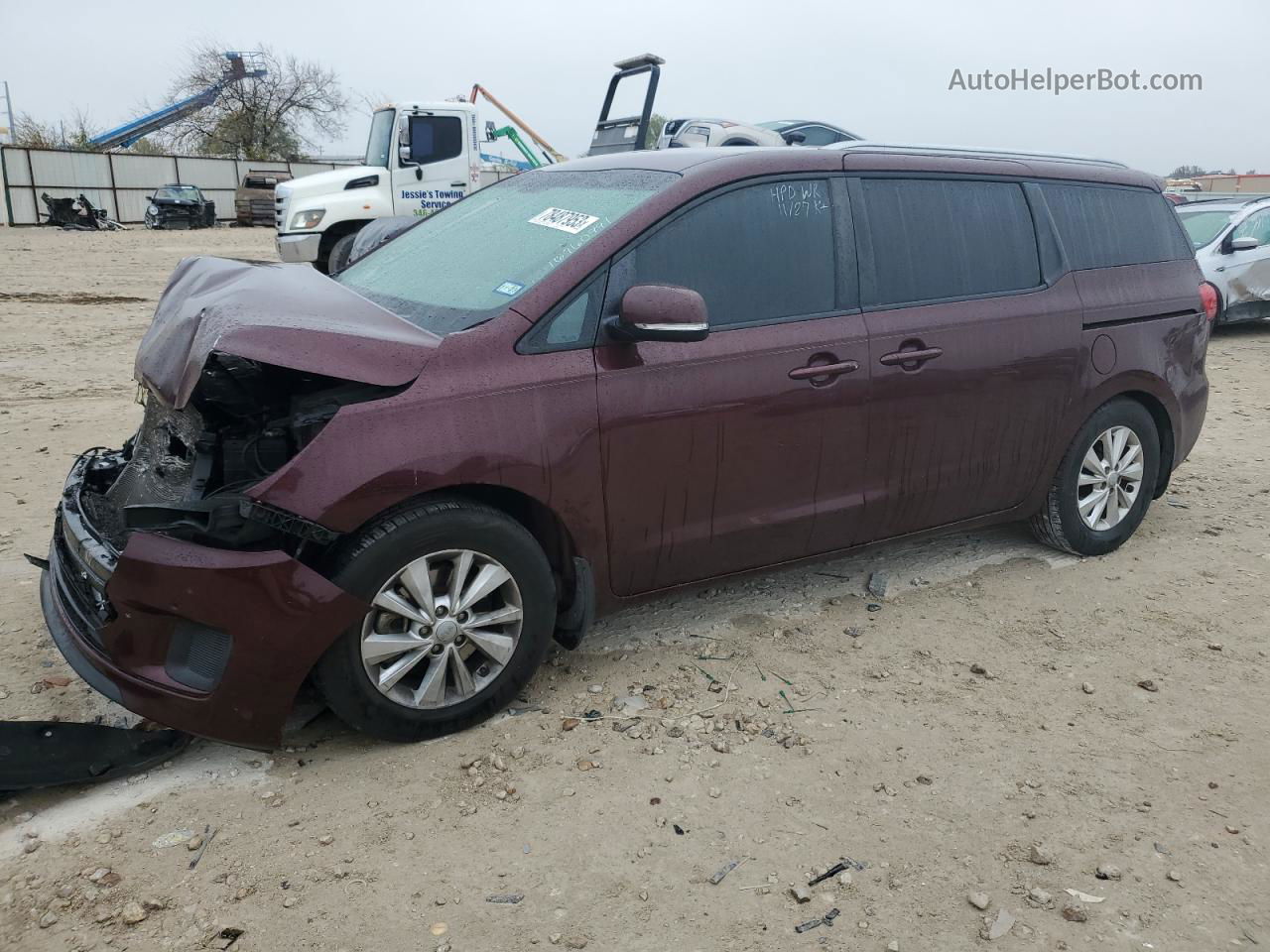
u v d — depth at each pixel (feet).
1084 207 15.75
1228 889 9.05
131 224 138.31
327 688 10.36
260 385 11.59
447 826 9.76
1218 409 28.48
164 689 9.97
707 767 10.75
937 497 14.33
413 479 10.20
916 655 13.26
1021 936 8.48
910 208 13.80
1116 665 13.07
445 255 13.39
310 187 46.14
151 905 8.61
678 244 11.97
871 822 9.91
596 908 8.75
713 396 11.94
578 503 11.30
